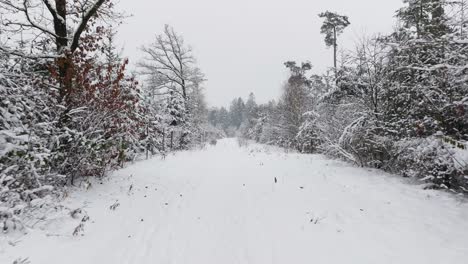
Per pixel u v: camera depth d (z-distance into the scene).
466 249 4.37
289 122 27.47
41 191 6.09
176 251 4.72
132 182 9.02
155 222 5.96
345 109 13.32
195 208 6.97
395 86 9.56
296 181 9.46
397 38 10.36
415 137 8.39
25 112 6.32
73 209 5.67
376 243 4.74
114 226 5.55
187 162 15.39
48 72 7.64
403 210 6.19
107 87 8.03
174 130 25.36
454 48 7.49
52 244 4.50
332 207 6.58
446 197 6.98
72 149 7.23
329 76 13.35
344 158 13.47
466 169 6.61
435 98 7.99
